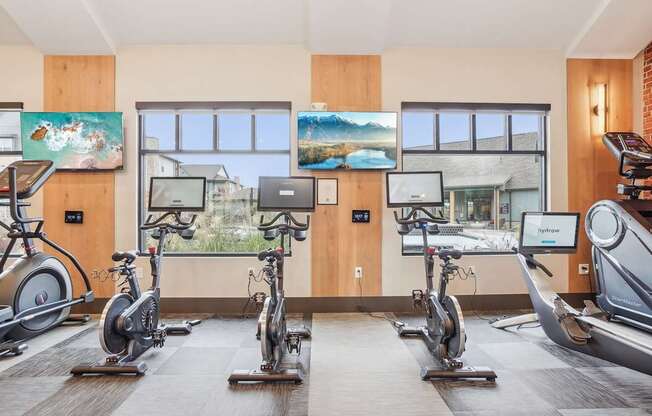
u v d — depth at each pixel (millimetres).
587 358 2918
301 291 4227
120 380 2539
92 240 4234
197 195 3447
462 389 2414
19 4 3742
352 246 4250
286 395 2340
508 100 4367
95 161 4160
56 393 2361
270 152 4324
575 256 4375
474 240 4418
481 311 4270
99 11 3943
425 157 4383
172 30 4137
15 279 3195
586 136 4406
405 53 4328
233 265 4207
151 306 3055
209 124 4340
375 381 2531
